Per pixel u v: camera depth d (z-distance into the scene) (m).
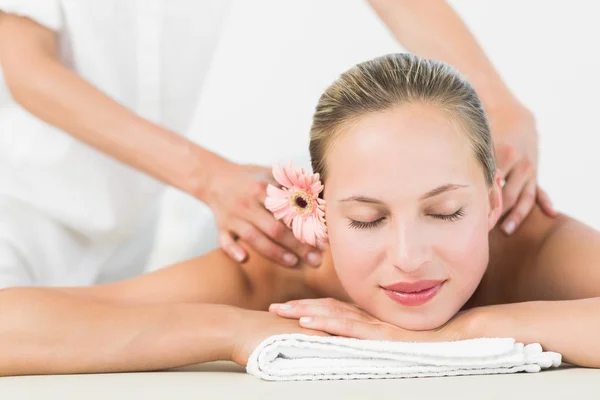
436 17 2.54
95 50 2.63
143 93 2.78
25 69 2.31
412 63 1.82
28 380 1.76
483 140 1.83
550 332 1.73
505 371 1.68
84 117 2.27
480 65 2.46
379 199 1.74
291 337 1.71
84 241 2.75
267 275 2.17
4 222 2.55
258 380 1.69
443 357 1.67
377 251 1.77
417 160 1.72
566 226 2.15
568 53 4.40
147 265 2.97
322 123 1.84
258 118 4.41
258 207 2.11
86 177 2.62
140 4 2.69
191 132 4.39
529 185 2.18
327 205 1.85
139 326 1.83
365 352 1.69
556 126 4.39
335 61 4.43
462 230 1.77
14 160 2.57
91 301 1.92
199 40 2.83
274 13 4.39
